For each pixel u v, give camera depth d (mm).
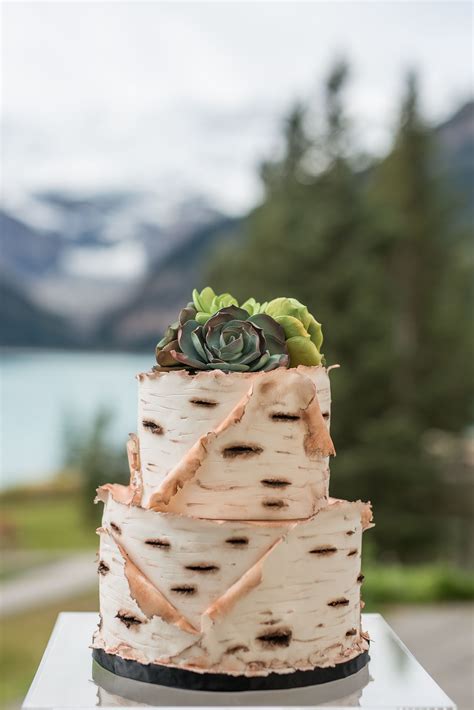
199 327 2387
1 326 46906
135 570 2281
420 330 21438
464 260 22500
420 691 2234
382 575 9422
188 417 2314
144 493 2420
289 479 2320
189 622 2221
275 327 2408
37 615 10680
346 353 18922
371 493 18062
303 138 21031
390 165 23047
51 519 23812
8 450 32281
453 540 18516
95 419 22109
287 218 19875
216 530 2211
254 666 2205
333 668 2297
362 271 19234
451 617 8219
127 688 2213
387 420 18516
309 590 2256
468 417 20750
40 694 2184
